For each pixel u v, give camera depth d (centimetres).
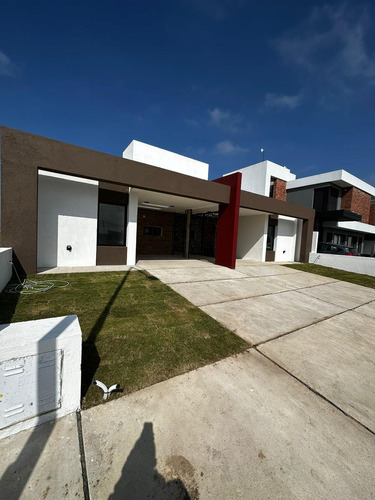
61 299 434
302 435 188
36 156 568
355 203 1638
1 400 159
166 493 139
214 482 147
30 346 165
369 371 294
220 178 994
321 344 358
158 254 1331
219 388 237
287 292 661
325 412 216
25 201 566
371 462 169
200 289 599
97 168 648
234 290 626
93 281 576
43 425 177
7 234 555
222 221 976
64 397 185
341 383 264
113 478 144
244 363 288
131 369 253
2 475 140
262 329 394
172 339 327
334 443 183
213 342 331
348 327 438
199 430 184
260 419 201
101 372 243
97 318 370
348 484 152
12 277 560
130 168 699
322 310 527
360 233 2081
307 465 162
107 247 805
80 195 740
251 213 1275
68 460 153
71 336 180
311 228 1369
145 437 174
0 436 162
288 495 142
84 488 137
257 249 1308
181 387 233
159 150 1092
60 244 723
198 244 1455
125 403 205
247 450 170
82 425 180
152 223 1305
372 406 230
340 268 1205
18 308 380
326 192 1552
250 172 1498
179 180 797
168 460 158
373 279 980
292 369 284
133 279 629
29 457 152
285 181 1480
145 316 395
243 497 140
